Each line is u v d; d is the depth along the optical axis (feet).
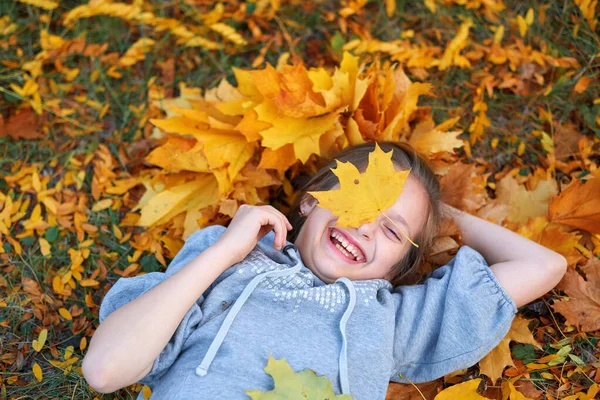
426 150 6.37
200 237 5.57
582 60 7.60
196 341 4.80
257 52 7.84
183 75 7.68
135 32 7.87
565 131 7.20
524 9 7.99
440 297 5.42
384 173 4.93
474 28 7.93
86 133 7.21
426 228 5.86
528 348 5.78
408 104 6.25
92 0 7.62
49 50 7.39
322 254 5.43
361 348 4.94
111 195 6.84
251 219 5.04
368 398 4.88
